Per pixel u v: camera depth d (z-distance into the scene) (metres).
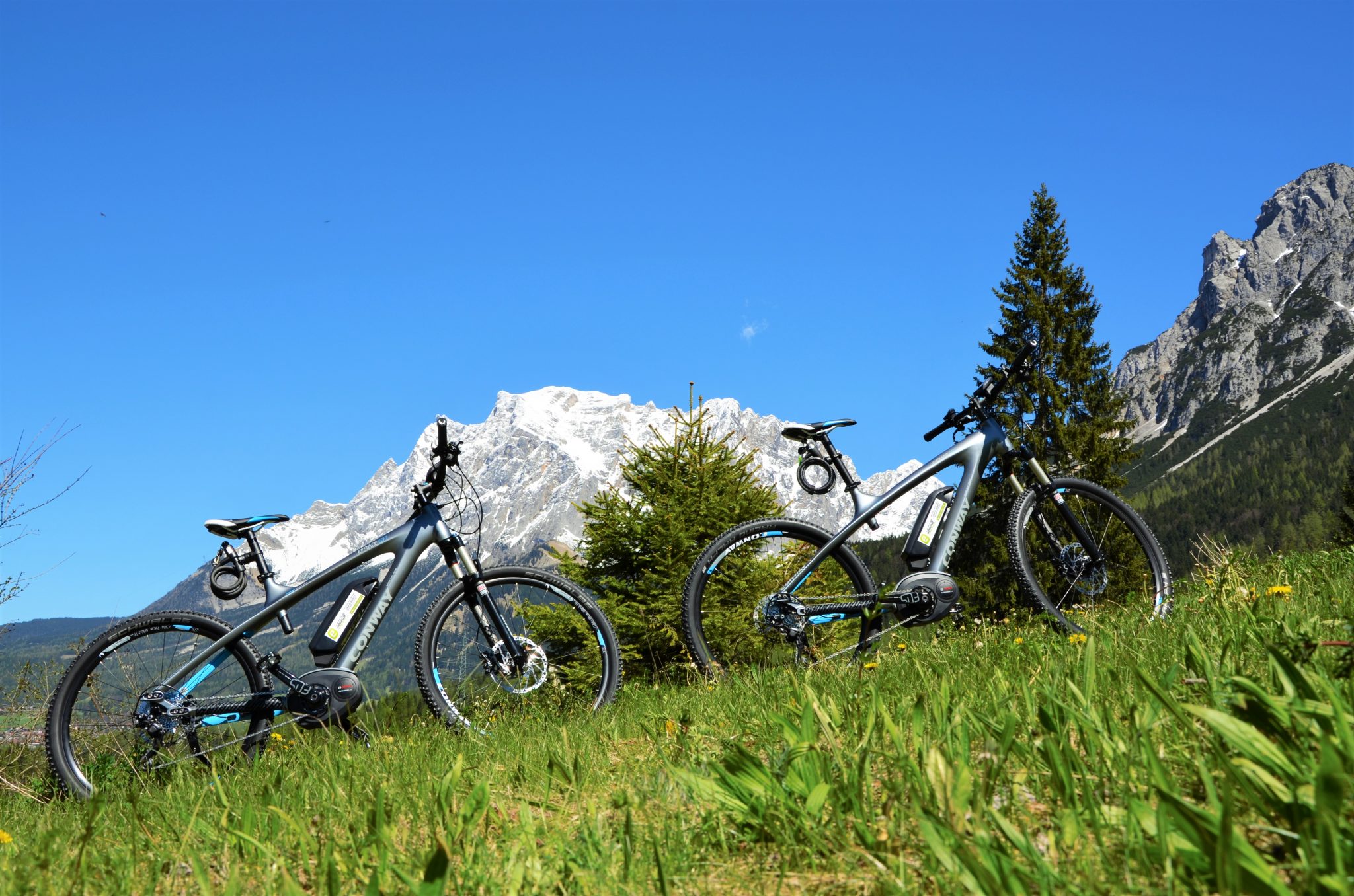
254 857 2.04
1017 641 3.55
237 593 4.31
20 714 5.11
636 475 11.16
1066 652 3.07
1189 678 2.10
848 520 4.66
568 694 4.34
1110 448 31.67
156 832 2.49
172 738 3.99
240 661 4.20
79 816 2.97
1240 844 1.13
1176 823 1.25
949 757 1.85
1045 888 1.23
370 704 4.13
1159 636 3.19
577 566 10.76
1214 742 1.64
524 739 3.34
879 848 1.55
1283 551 6.35
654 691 4.60
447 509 4.52
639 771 2.48
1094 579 4.81
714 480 10.99
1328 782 1.15
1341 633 2.09
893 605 4.56
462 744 3.42
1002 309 36.12
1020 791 1.74
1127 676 2.44
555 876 1.62
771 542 4.64
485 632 4.40
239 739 4.09
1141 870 1.26
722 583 4.59
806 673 3.59
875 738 2.18
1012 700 2.33
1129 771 1.63
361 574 4.39
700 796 1.83
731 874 1.60
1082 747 1.91
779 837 1.63
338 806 2.39
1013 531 4.75
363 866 1.79
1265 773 1.35
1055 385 32.62
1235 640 2.53
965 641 4.18
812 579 4.59
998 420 4.93
